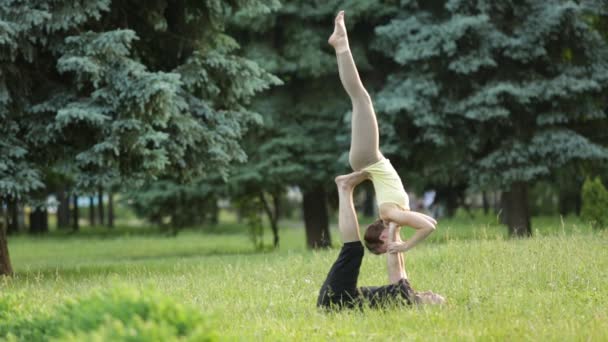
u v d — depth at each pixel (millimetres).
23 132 21000
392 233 11102
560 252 15711
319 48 32094
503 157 29922
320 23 32250
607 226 27766
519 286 13062
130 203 37000
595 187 28797
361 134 10953
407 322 9883
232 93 23812
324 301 11188
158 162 20547
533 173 29578
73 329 7527
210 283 15391
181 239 52875
